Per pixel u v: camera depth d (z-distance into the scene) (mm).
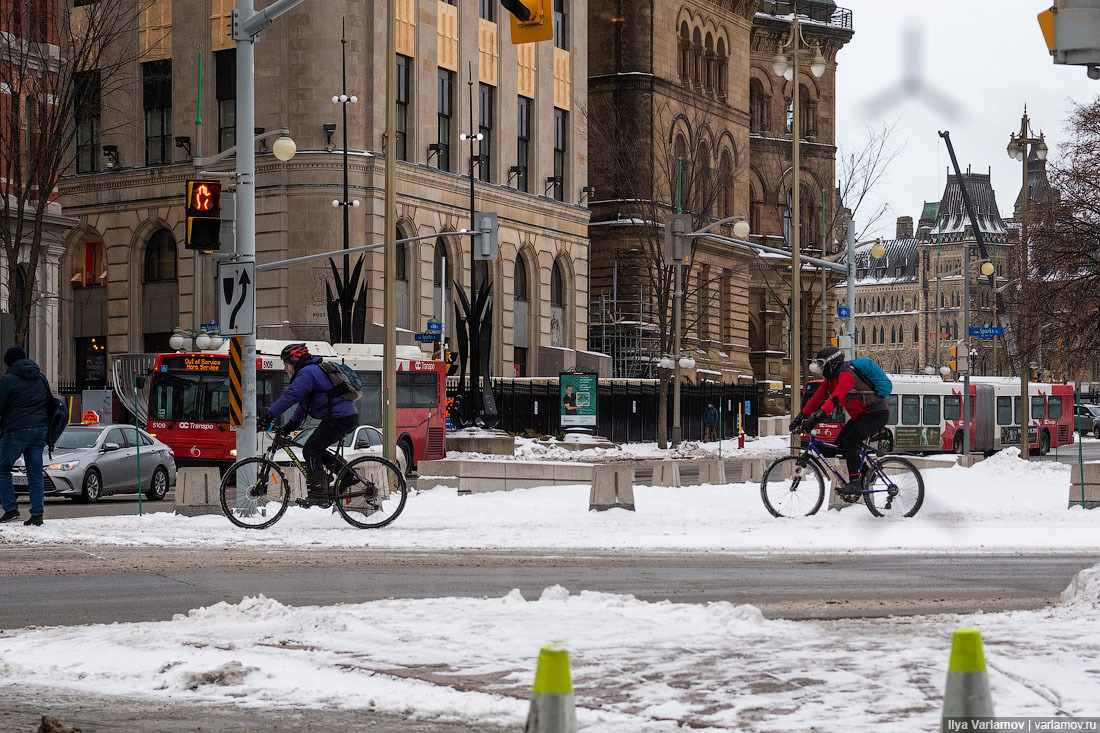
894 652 9602
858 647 9844
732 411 91812
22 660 10164
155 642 10492
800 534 20953
